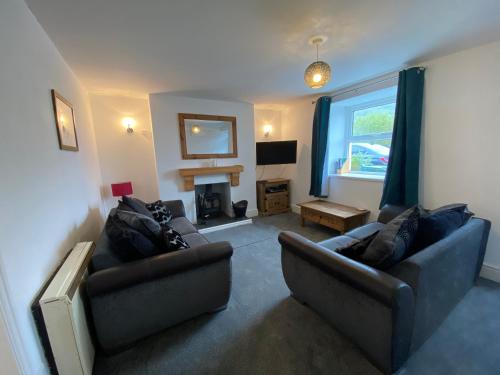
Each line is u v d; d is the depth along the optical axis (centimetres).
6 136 100
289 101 414
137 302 140
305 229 367
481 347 138
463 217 169
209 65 241
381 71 270
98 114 340
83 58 211
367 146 349
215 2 141
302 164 440
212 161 400
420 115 244
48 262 129
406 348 120
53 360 110
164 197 367
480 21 166
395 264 126
